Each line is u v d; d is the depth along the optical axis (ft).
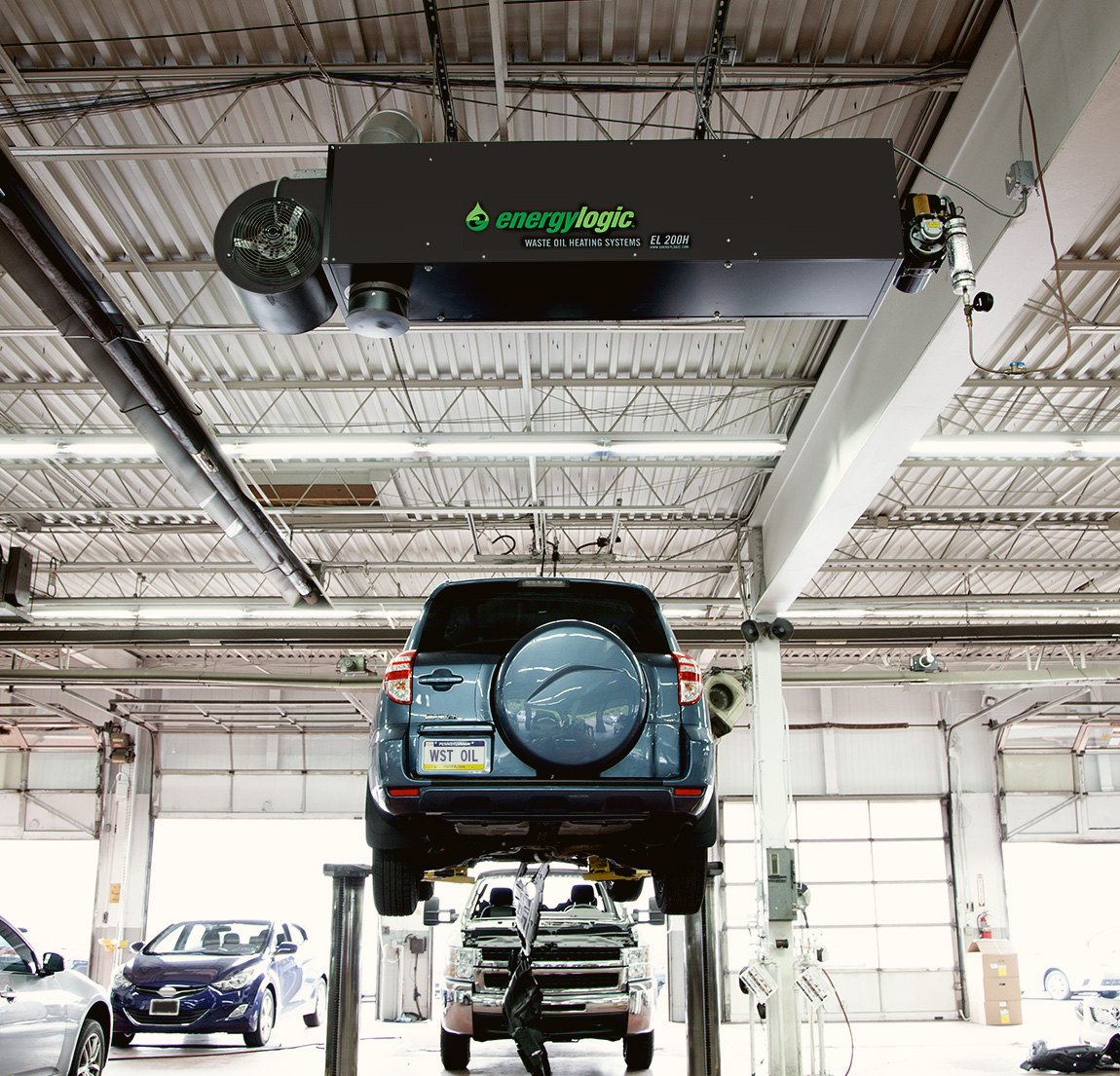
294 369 27.96
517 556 39.60
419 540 40.04
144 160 20.45
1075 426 31.32
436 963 57.62
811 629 42.09
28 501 36.04
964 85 18.72
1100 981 47.24
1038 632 40.75
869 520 37.91
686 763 11.32
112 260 23.38
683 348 27.12
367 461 32.63
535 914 15.47
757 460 32.37
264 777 61.05
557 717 10.97
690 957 18.29
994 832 57.62
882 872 57.06
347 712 60.85
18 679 47.83
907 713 59.82
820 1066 29.01
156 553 41.32
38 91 19.06
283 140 20.31
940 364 20.74
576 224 12.94
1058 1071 34.12
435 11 16.84
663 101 18.97
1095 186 15.96
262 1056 33.04
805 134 20.54
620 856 13.84
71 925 58.44
